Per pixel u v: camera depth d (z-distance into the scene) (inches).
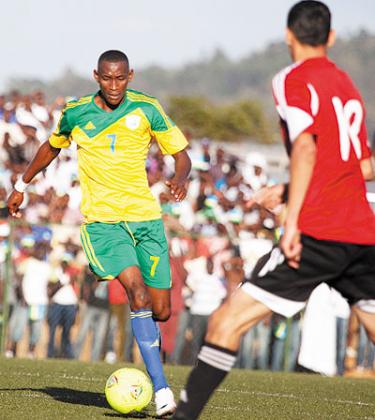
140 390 637.3
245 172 1868.8
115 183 693.9
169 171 1886.1
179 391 811.4
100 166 693.3
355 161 501.7
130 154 695.7
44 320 1339.8
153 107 703.7
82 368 1000.9
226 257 1409.9
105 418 611.5
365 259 500.7
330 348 1391.5
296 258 481.1
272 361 1391.5
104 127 689.6
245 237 1494.8
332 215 494.3
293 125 486.6
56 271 1343.5
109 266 677.9
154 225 707.4
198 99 5511.8
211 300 1379.2
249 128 5506.9
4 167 1732.3
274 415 675.4
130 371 645.3
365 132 518.0
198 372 498.9
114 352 1350.9
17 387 768.3
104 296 1344.7
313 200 494.3
